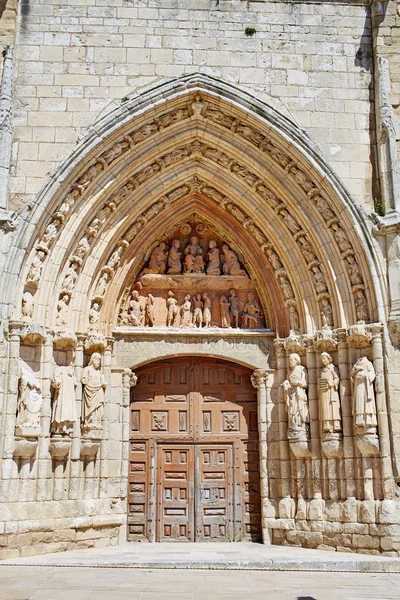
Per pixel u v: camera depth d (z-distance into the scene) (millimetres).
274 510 16062
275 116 16266
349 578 12109
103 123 15844
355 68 16922
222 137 16859
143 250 17516
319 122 16547
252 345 17188
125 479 16203
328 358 15781
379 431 14930
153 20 16750
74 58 16391
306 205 16625
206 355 17141
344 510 15000
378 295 15508
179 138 16781
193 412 17094
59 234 15844
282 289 17062
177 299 17641
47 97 16141
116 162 16375
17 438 14430
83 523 15016
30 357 15102
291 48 16891
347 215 15969
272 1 17125
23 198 15531
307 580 11797
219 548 15102
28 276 15281
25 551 13984
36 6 16641
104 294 16672
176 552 14320
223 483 16703
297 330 16781
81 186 15906
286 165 16547
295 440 15789
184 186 17500
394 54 16891
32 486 14617
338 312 16078
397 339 15312
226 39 16797
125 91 16281
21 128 15930
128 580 11438
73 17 16625
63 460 15227
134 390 17141
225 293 17781
